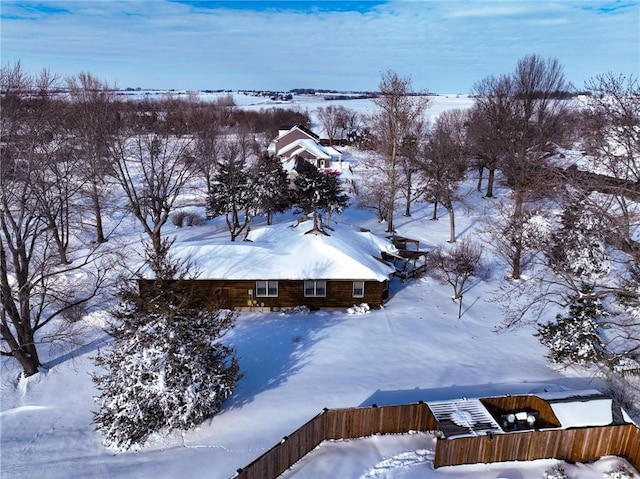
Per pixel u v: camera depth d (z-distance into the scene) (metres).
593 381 19.11
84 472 14.24
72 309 24.62
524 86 42.12
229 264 26.30
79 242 36.25
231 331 23.53
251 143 80.12
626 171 17.78
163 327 15.41
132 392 15.16
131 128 44.88
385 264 28.66
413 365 20.17
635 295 17.69
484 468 14.42
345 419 15.35
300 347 21.89
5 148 20.16
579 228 21.47
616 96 17.09
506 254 32.69
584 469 14.72
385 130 46.09
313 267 26.19
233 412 16.94
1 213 18.58
